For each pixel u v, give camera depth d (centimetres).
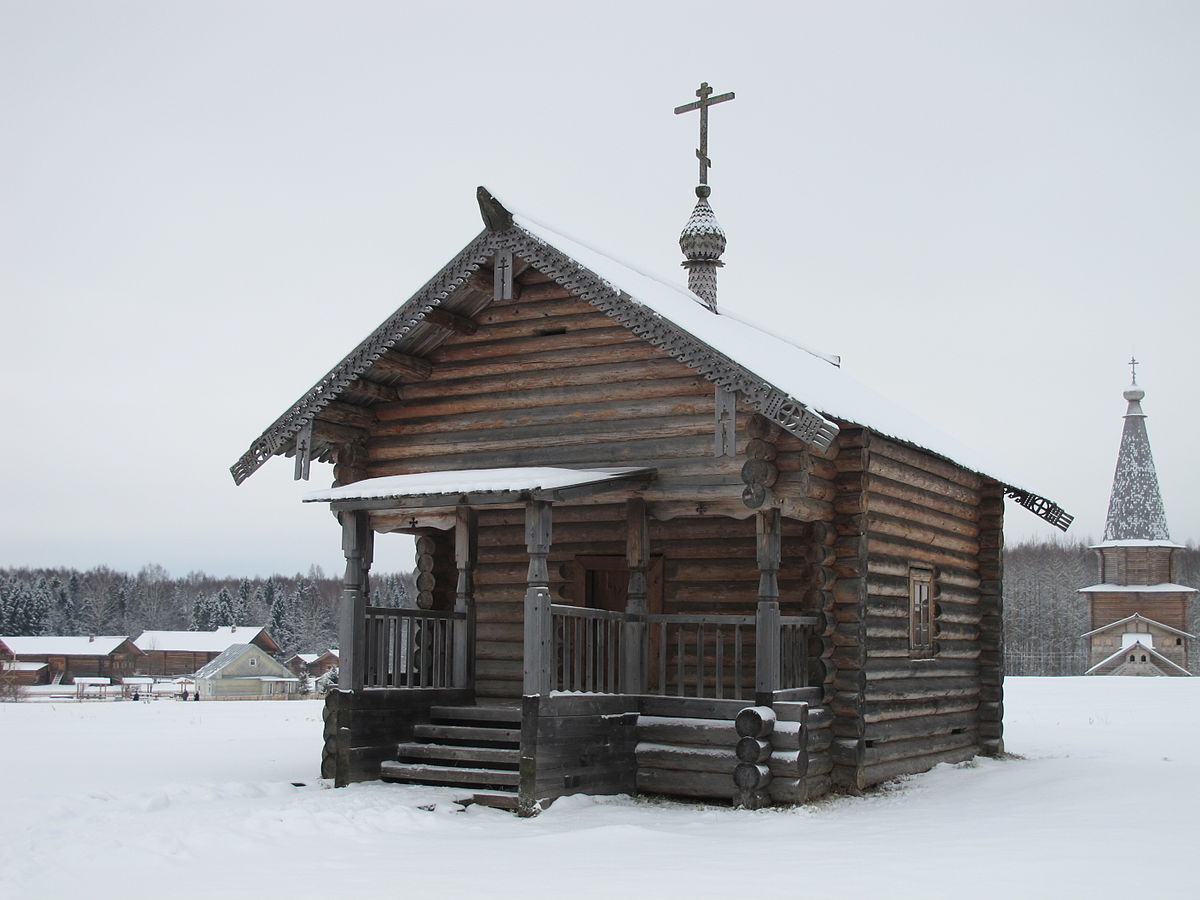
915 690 1711
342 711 1480
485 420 1642
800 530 1566
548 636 1355
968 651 1961
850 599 1498
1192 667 7100
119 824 1181
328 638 13225
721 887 928
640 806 1370
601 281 1447
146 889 931
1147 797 1443
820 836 1178
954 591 1905
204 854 1073
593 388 1570
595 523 1692
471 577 1672
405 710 1554
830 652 1493
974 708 1973
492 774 1390
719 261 1962
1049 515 2123
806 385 1463
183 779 1559
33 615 12950
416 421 1694
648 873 984
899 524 1656
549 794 1334
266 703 3600
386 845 1121
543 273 1540
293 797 1376
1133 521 7175
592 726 1398
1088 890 920
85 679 10206
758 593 1527
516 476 1434
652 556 1655
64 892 927
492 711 1524
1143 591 7050
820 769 1448
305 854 1077
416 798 1357
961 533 1947
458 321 1633
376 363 1608
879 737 1582
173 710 2992
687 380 1509
